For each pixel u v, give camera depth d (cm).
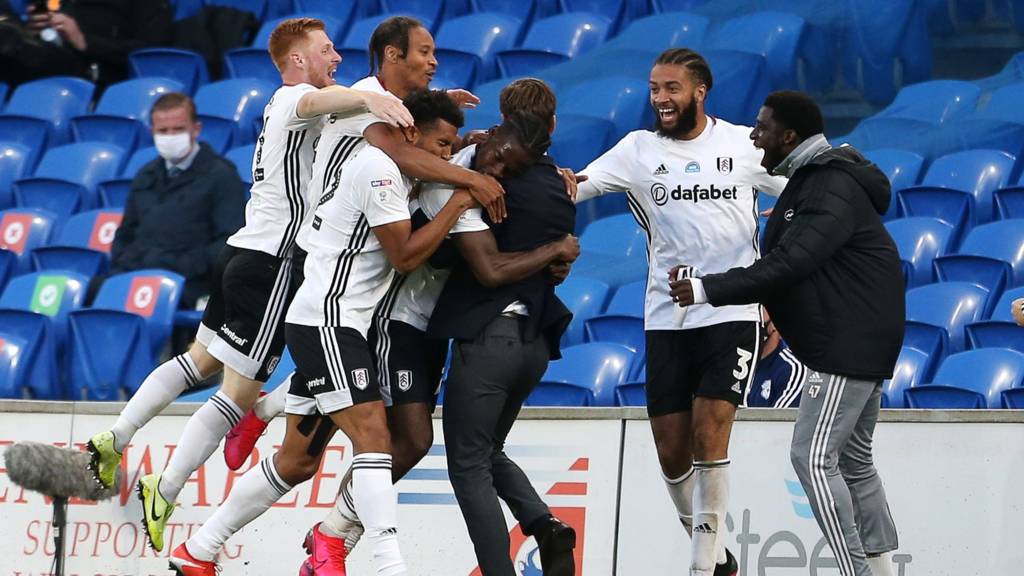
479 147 1730
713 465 1808
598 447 2009
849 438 1752
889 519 1778
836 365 1670
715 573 1891
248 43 3900
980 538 1930
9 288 2970
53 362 2806
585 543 1998
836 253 1684
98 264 3050
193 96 3734
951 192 2862
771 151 1716
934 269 2692
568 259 1708
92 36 3775
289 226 1842
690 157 1833
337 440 2023
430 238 1636
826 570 1958
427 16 3853
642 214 1880
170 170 2897
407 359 1744
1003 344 2466
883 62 3303
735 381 1802
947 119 3131
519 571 2003
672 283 1672
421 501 2012
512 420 1775
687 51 1842
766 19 3322
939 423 1950
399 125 1645
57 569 1944
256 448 2048
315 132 1827
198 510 2048
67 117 3662
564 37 3600
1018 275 2666
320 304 1673
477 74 3538
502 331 1692
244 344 1853
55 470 1891
